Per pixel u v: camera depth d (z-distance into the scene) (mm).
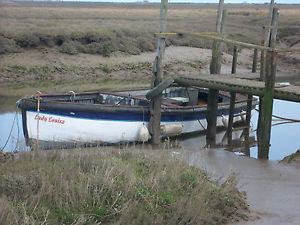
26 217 4906
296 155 10180
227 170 8805
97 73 28516
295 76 17391
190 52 35969
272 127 15492
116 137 12094
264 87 10414
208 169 8820
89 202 5691
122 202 5711
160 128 12547
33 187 6004
